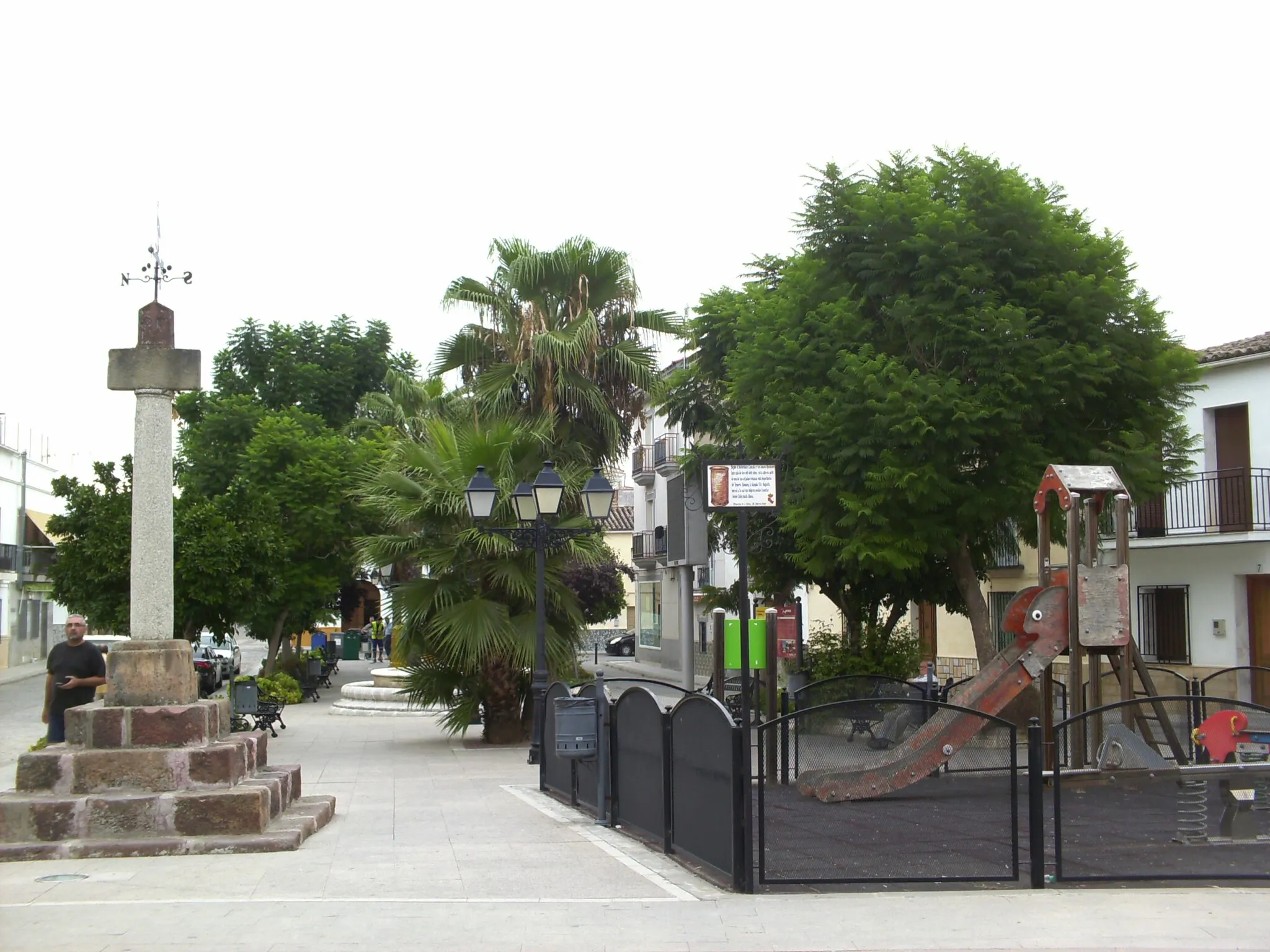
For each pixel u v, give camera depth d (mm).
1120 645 12133
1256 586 22578
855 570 18406
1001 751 9398
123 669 10383
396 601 19312
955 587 22094
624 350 23500
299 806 11469
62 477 21312
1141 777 8969
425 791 13844
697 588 44812
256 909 7527
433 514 19219
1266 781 8820
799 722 10812
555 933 6863
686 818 9031
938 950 6469
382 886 8242
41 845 9414
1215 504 22766
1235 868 8336
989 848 8695
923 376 16406
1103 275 16828
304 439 34406
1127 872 8297
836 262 17938
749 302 21438
